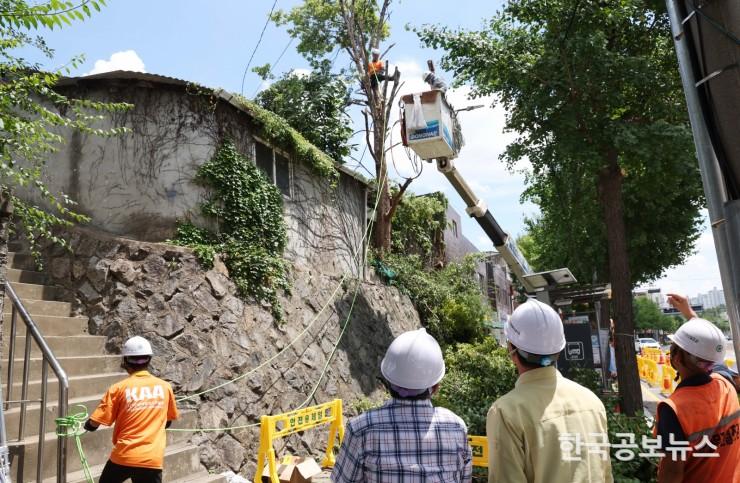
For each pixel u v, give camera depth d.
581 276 19.28
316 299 11.75
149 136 9.55
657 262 17.94
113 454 4.57
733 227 2.40
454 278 19.95
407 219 19.44
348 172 14.48
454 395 10.55
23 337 6.92
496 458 2.39
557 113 10.88
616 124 10.37
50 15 5.08
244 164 10.30
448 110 9.73
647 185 12.34
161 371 7.87
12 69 5.95
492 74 11.28
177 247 8.80
